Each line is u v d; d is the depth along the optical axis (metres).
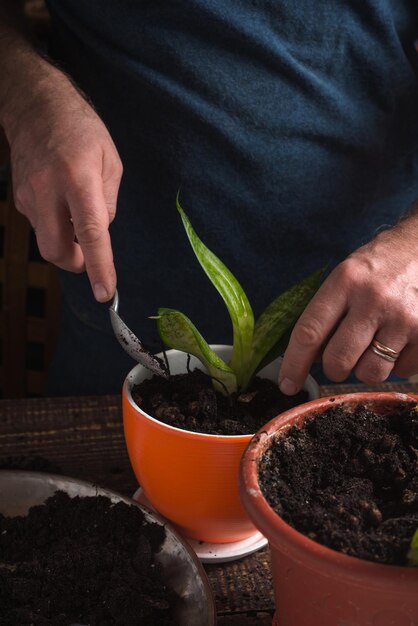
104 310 1.24
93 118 0.98
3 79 1.04
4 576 0.83
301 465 0.76
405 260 0.86
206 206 1.13
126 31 1.07
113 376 1.29
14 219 1.38
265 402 0.88
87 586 0.82
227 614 0.83
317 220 1.15
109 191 0.98
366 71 1.09
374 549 0.68
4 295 1.42
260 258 1.17
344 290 0.84
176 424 0.84
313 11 1.05
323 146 1.12
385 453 0.77
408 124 1.16
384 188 1.18
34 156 0.95
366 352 0.85
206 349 0.84
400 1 1.10
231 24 1.04
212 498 0.83
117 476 0.97
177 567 0.83
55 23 1.15
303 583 0.70
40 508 0.88
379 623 0.68
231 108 1.08
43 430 1.02
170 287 1.19
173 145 1.11
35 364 1.54
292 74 1.07
